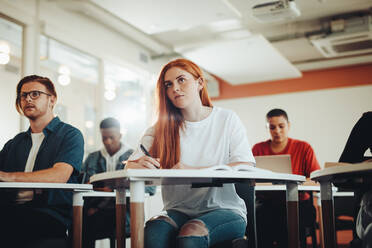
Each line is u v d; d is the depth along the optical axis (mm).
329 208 1608
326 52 6664
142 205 1355
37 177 1971
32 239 1922
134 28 6316
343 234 5875
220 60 6973
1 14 4383
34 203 1994
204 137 1739
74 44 5422
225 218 1492
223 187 1650
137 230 1335
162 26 5551
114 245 2953
